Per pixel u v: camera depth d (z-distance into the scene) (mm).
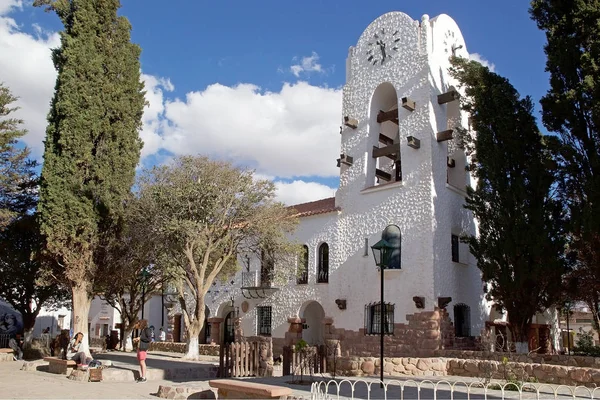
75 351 21906
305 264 30406
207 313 37781
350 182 28812
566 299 22938
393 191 26625
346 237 28297
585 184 18750
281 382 16438
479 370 17688
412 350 24078
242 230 26109
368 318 26344
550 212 21578
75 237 24172
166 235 23406
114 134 25891
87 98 25141
